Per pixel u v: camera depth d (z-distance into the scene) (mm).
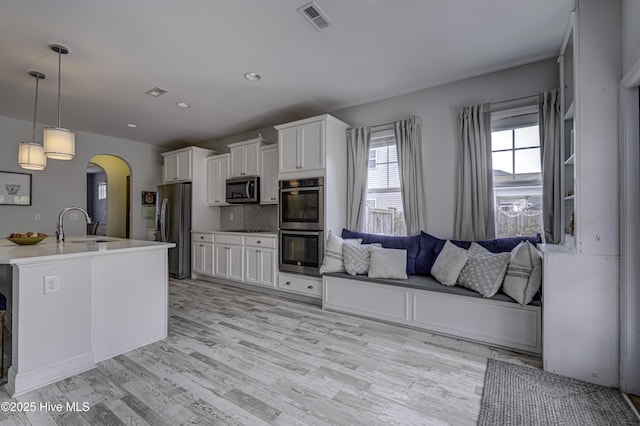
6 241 3018
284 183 3904
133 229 5738
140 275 2508
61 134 2510
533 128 2904
